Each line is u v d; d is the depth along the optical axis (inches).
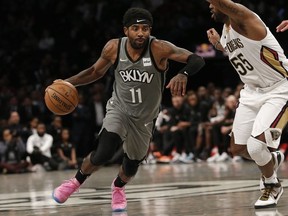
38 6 909.8
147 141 247.9
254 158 239.1
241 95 249.1
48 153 640.4
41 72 794.2
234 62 244.4
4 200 314.5
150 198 292.4
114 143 238.1
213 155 653.9
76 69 810.2
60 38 860.6
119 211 247.0
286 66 239.9
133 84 238.1
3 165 625.6
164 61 237.8
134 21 232.1
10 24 898.1
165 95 795.4
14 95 751.1
